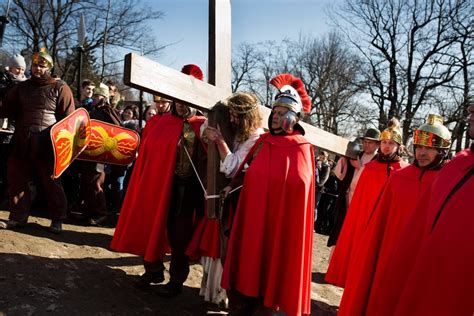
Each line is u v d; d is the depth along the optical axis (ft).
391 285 9.66
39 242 14.79
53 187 16.02
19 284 11.51
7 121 19.66
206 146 12.54
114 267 14.52
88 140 16.31
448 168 8.80
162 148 13.02
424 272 8.25
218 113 11.24
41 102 15.10
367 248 12.20
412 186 12.03
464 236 8.00
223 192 11.27
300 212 10.55
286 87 11.27
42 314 10.53
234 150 11.53
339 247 16.33
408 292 8.35
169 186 12.75
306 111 11.89
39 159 15.56
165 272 15.19
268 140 11.13
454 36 70.49
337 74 89.76
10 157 15.37
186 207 12.87
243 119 11.39
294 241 10.52
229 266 10.66
